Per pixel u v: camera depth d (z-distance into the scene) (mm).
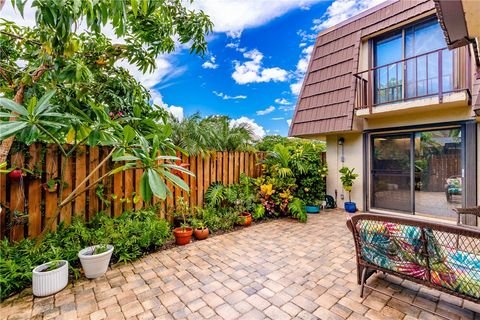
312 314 2115
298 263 3129
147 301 2299
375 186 6223
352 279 2719
